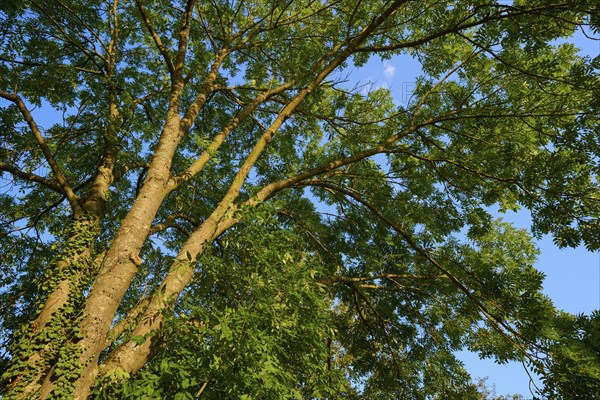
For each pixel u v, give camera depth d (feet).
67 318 20.03
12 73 30.81
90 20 38.24
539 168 28.43
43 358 18.20
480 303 28.27
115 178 31.19
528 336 24.67
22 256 34.37
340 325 41.09
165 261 35.37
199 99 30.35
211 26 38.73
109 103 34.01
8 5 32.09
